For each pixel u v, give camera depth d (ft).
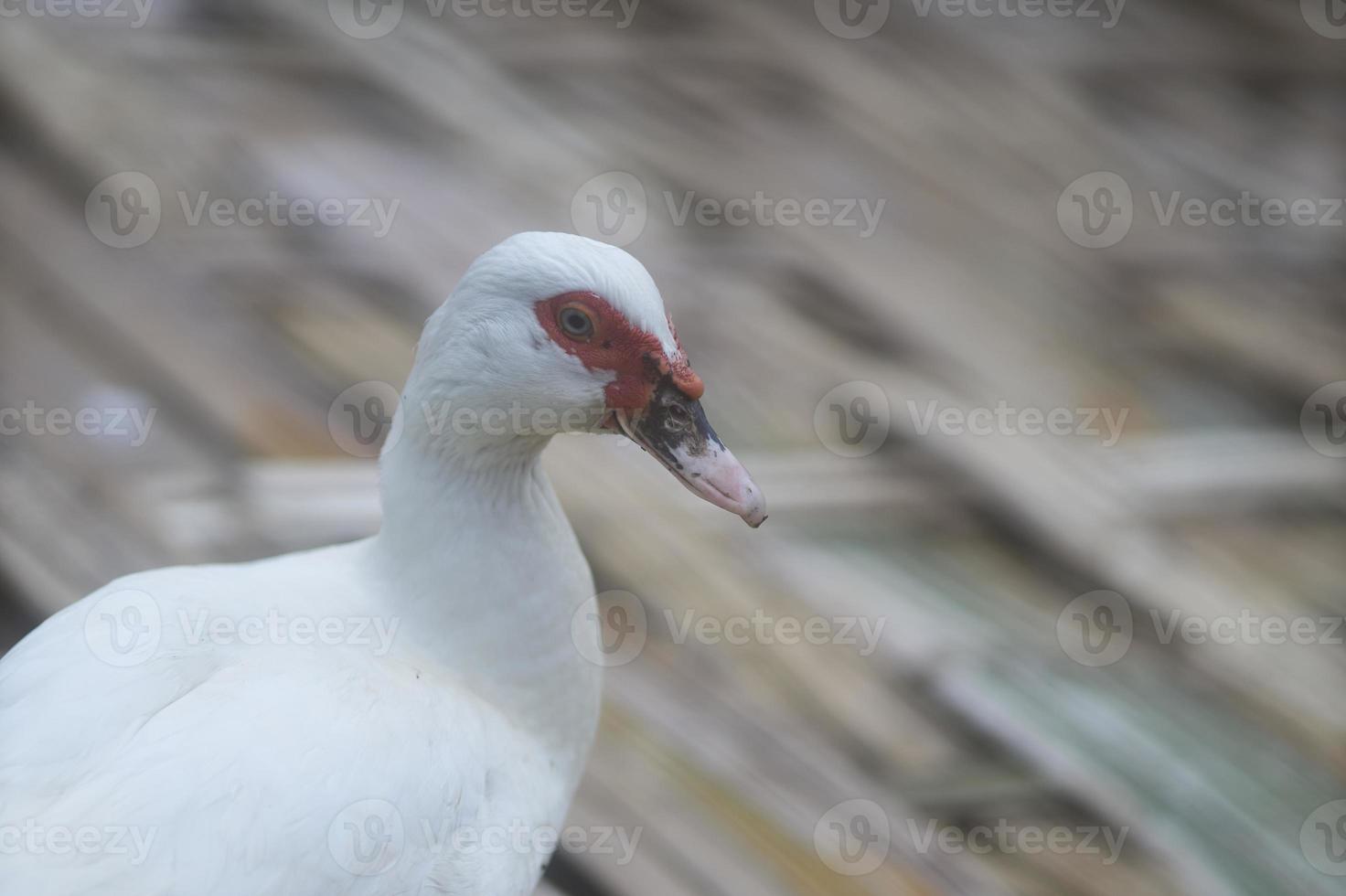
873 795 23.97
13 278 30.78
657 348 16.30
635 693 24.79
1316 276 41.45
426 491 16.71
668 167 38.55
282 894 13.52
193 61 37.63
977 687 26.68
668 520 28.68
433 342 16.42
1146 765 25.70
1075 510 31.17
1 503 25.07
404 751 14.87
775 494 30.19
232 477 27.07
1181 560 31.09
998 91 44.80
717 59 43.21
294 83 37.93
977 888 22.54
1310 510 33.71
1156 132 45.34
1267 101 48.08
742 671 25.84
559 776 17.81
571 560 17.52
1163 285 39.78
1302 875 23.93
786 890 21.65
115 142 34.35
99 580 23.99
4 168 33.65
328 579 16.97
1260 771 26.17
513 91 39.63
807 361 33.68
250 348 30.27
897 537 30.48
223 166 34.60
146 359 29.48
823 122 41.78
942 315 36.11
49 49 36.37
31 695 14.10
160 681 14.35
